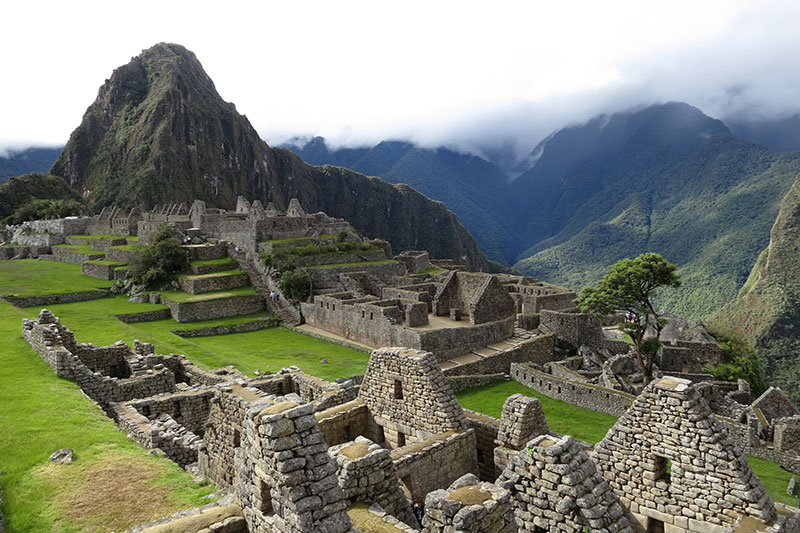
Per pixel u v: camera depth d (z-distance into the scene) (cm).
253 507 824
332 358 4097
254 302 6188
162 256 6644
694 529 997
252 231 7362
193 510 934
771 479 2331
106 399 2083
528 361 4447
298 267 6612
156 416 1969
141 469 1295
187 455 1570
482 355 4266
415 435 1411
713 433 991
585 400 3147
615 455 1115
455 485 896
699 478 995
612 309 3731
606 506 891
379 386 1523
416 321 4669
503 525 837
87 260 8431
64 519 1050
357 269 6856
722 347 4516
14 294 5697
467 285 5300
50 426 1545
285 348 4491
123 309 5597
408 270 8906
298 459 748
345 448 1025
